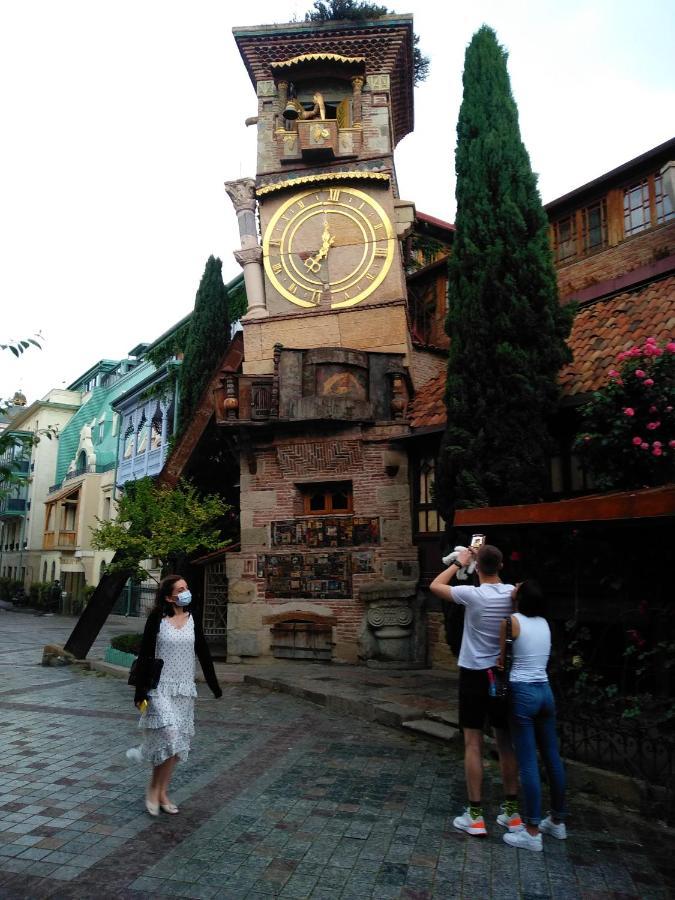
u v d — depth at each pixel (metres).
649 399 7.16
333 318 14.39
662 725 5.46
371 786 5.88
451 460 10.04
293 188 15.05
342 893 3.95
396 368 13.40
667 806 5.14
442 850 4.55
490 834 4.83
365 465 13.26
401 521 12.84
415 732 7.72
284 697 10.05
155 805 5.12
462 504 9.59
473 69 11.68
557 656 6.43
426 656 12.16
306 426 13.45
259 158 15.40
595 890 4.03
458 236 10.95
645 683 6.29
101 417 38.41
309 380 13.36
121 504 14.11
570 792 5.77
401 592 12.20
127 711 9.02
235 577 13.73
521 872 4.25
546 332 9.96
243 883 4.05
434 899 3.89
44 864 4.26
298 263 14.81
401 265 14.62
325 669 12.00
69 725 8.14
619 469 7.39
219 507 14.17
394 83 16.16
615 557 6.16
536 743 5.09
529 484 9.52
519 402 9.70
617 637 6.72
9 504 47.75
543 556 6.82
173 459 16.11
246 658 13.39
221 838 4.71
